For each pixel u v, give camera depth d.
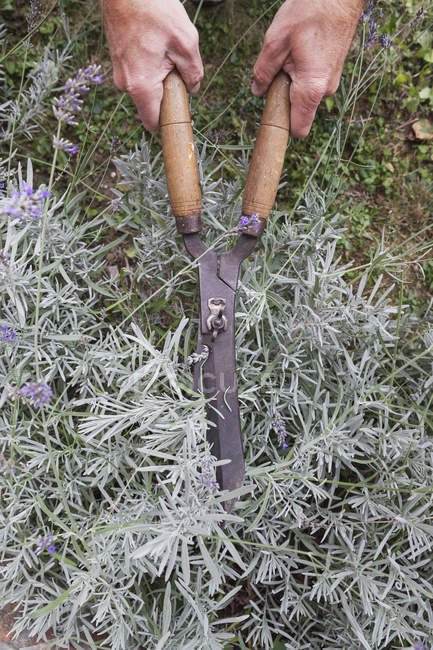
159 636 1.10
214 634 1.09
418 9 1.57
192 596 1.17
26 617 1.11
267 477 1.15
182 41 1.02
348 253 1.61
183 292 1.28
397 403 1.32
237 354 1.23
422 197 1.65
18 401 1.10
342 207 1.35
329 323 1.25
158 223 1.22
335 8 1.01
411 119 1.65
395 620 1.11
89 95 1.50
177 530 0.90
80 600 1.00
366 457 1.31
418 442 1.17
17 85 1.48
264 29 1.55
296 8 1.03
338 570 1.15
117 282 1.46
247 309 1.25
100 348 1.20
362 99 1.62
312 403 1.20
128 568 1.06
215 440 1.05
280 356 1.20
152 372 1.16
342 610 1.23
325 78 1.06
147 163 1.20
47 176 1.50
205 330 1.07
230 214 1.30
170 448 1.18
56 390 1.29
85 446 1.18
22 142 1.48
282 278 1.17
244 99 1.55
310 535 1.31
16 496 1.12
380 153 1.64
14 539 1.12
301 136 1.14
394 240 1.63
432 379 1.15
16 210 0.75
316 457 1.25
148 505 1.15
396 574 1.15
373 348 1.30
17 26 1.47
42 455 1.11
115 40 1.02
